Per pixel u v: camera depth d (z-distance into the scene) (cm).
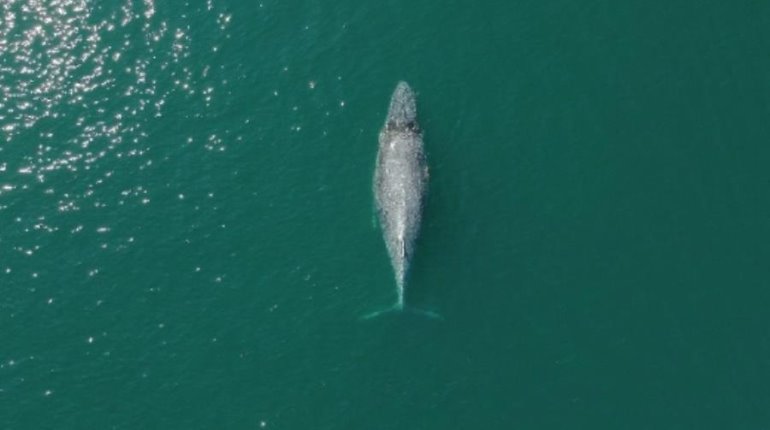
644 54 8056
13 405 6988
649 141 7738
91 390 7031
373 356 7100
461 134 7744
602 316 7194
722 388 6975
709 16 8188
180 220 7556
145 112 7938
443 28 8162
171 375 7081
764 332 7119
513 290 7262
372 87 7950
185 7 8275
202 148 7800
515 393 6994
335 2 8262
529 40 8112
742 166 7644
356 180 7606
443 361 7075
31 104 7962
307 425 6938
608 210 7512
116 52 8150
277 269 7375
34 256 7444
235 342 7169
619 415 6919
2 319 7250
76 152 7794
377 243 7388
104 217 7575
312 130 7819
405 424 6931
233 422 6944
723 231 7431
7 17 8250
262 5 8275
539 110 7844
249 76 8050
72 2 8275
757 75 7962
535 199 7538
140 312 7275
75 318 7256
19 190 7650
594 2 8256
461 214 7456
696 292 7250
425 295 7231
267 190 7631
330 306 7244
